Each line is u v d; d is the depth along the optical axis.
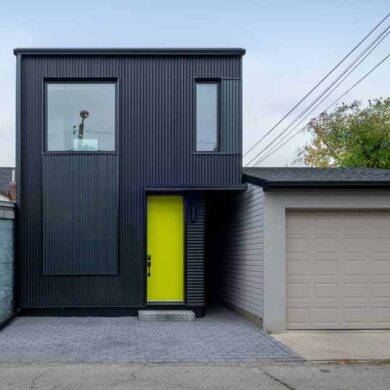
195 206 10.59
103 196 10.56
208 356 7.33
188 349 7.70
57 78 10.66
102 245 10.50
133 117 10.69
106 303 10.43
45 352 7.47
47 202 10.51
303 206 9.23
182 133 10.72
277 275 9.12
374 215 9.42
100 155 10.60
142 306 10.45
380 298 9.31
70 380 6.16
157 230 10.64
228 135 10.74
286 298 9.18
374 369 6.78
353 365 6.98
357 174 10.55
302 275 9.26
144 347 7.80
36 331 8.90
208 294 14.26
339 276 9.30
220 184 10.61
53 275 10.41
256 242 9.73
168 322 9.86
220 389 5.86
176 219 10.69
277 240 9.18
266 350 7.71
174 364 6.93
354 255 9.35
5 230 9.76
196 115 10.80
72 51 10.61
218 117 10.82
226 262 12.52
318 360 7.19
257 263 9.62
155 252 10.60
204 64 10.81
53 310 10.36
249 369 6.72
